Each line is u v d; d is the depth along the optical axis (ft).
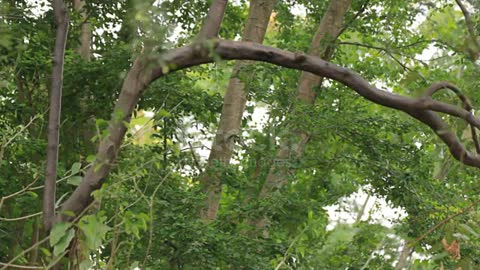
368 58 65.77
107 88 50.65
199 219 46.44
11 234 50.03
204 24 19.66
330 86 62.28
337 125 53.47
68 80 50.31
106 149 19.38
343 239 51.19
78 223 19.04
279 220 51.24
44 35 47.26
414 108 20.24
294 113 53.88
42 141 47.11
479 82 30.35
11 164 48.29
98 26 50.90
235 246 46.47
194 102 52.03
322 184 62.13
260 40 58.70
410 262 25.23
